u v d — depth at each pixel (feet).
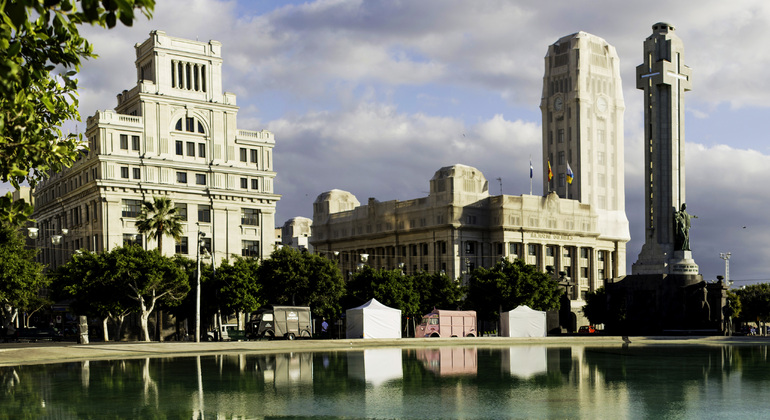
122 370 138.41
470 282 399.85
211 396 97.14
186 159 412.98
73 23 34.63
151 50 410.72
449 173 612.70
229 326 311.27
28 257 270.87
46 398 95.25
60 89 63.87
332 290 327.67
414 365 151.02
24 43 40.37
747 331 419.33
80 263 290.76
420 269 625.41
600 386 109.40
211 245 412.57
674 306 359.66
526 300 377.09
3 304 339.16
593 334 357.61
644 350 219.20
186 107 414.41
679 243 373.81
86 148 66.64
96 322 367.86
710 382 116.06
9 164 54.03
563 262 650.02
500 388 106.52
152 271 282.56
